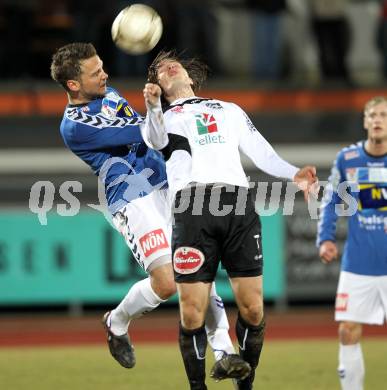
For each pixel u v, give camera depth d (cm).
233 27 4928
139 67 4725
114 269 3922
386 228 2255
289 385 2575
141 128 1991
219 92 4788
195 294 1862
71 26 4906
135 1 4653
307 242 3991
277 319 3900
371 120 2289
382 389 2531
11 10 4856
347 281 2280
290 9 4925
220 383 2600
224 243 1883
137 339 3538
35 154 4491
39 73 4959
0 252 3891
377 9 5072
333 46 4856
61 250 3909
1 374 2800
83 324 3856
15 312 4056
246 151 1925
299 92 4803
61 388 2567
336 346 3291
